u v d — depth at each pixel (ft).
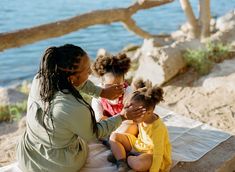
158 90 9.95
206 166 11.33
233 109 15.87
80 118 9.16
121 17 22.25
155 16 42.32
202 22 23.52
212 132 12.98
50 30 18.94
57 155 9.90
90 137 9.51
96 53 33.04
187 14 23.94
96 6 45.88
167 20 41.01
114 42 35.37
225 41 21.27
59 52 9.09
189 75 18.84
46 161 10.02
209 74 18.45
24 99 19.06
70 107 9.12
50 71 9.10
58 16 42.98
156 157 10.09
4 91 19.47
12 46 17.85
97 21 20.99
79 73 9.27
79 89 10.96
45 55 9.12
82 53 9.21
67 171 10.12
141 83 11.36
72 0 48.37
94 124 9.53
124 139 11.02
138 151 10.82
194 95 17.31
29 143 10.12
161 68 18.35
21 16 43.19
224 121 15.17
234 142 12.50
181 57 19.22
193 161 11.46
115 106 11.82
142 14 42.96
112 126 9.80
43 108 9.39
